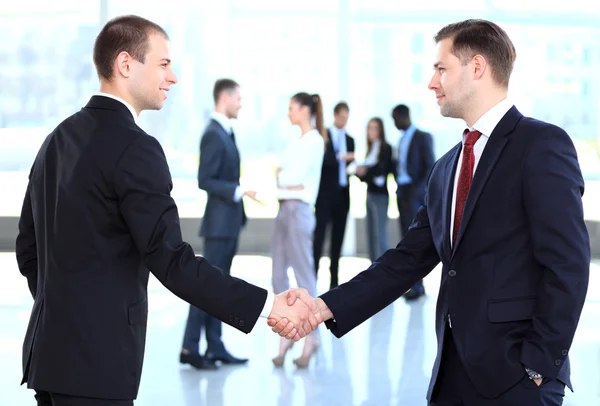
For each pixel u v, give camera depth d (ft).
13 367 15.20
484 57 7.09
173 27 30.55
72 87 30.48
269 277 25.35
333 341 17.57
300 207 16.05
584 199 30.48
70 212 6.95
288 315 8.26
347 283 8.27
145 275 7.27
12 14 30.17
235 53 30.66
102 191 6.93
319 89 30.81
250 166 30.68
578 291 6.50
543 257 6.59
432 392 7.22
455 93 7.18
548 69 30.48
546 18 30.32
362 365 15.56
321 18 30.55
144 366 15.43
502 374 6.72
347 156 22.68
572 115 30.53
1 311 20.24
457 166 7.41
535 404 6.67
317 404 13.03
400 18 30.40
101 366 6.81
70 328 6.83
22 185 30.63
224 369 15.25
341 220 22.59
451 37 7.25
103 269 6.93
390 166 23.63
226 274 7.41
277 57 30.66
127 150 6.97
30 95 30.42
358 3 30.48
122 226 7.02
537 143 6.77
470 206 6.94
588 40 30.32
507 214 6.84
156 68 7.47
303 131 16.29
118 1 30.40
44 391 7.29
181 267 7.11
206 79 30.53
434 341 17.53
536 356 6.56
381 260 8.30
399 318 20.01
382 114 30.66
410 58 30.53
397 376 14.76
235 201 15.39
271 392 13.74
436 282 25.25
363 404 13.05
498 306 6.79
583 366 15.29
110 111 7.22
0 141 30.40
